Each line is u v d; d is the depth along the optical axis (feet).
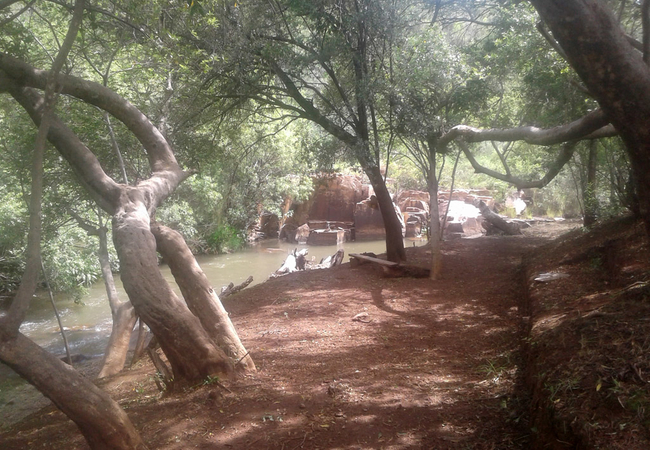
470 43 42.45
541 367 12.92
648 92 10.88
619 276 19.43
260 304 30.25
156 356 16.80
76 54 27.84
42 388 10.94
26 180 31.27
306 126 47.96
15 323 10.82
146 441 13.32
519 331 21.03
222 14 30.53
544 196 81.82
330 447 12.84
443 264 39.22
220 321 18.19
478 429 13.19
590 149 40.50
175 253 18.39
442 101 33.96
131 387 19.17
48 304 45.50
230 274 56.80
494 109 41.16
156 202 19.01
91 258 44.98
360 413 14.58
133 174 33.37
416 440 12.98
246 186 77.41
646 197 12.15
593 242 28.81
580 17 10.53
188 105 33.60
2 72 17.89
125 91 32.89
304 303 29.45
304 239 80.59
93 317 41.88
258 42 31.91
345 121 36.22
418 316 25.61
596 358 11.73
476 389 15.75
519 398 14.25
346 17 32.04
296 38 34.71
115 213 17.43
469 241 51.42
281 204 84.43
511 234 56.54
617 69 10.82
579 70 11.29
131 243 16.19
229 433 13.64
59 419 17.31
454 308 26.78
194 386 16.39
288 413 14.69
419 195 85.51
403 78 32.09
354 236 81.56
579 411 10.25
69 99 30.09
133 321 28.25
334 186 83.82
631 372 10.71
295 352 20.36
